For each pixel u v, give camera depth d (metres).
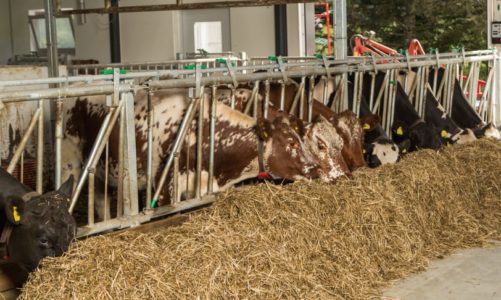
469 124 9.05
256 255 4.62
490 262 5.95
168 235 4.64
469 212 6.91
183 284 4.20
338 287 5.01
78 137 6.85
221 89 6.55
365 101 7.91
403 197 6.19
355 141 6.56
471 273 5.70
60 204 4.14
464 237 6.48
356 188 5.84
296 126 6.00
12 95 4.50
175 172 5.68
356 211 5.62
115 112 5.10
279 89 7.04
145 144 6.08
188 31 14.65
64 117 6.93
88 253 4.15
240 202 5.12
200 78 5.69
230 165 5.98
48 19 8.02
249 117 6.03
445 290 5.31
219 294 4.32
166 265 4.25
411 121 8.09
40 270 4.02
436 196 6.52
